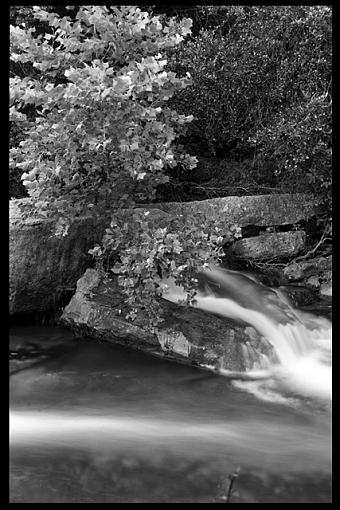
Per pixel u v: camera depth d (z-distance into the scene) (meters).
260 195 8.31
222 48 8.94
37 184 5.71
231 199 7.89
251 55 8.97
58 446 3.92
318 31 8.79
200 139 9.56
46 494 3.33
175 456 3.85
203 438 4.14
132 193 6.30
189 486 3.48
